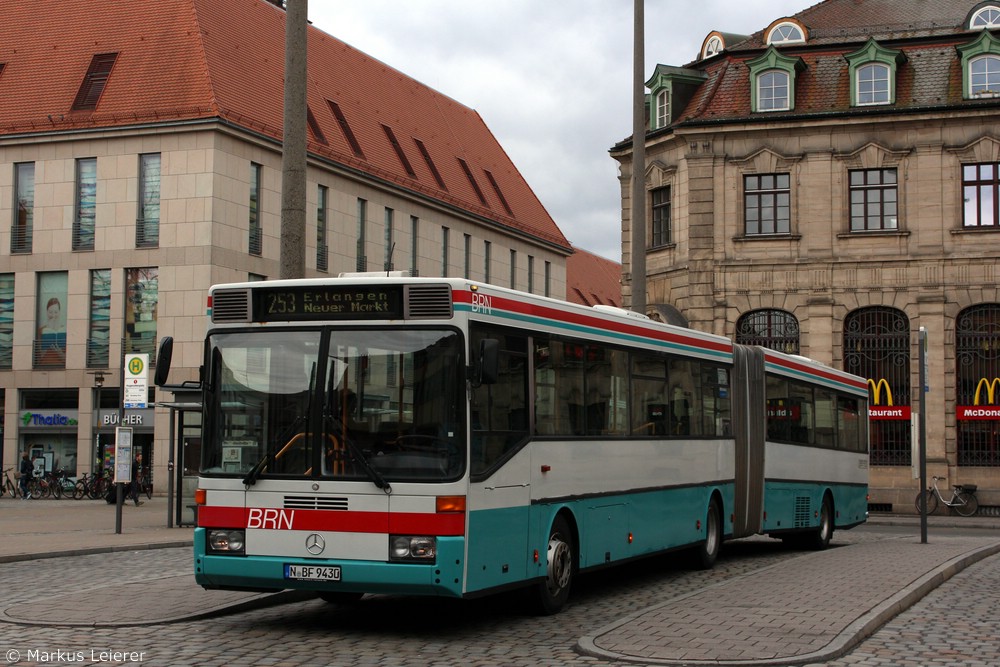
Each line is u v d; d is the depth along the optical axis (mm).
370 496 11188
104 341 48719
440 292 11398
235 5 54906
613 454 14859
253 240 49750
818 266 40062
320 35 63719
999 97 39031
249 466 11594
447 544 11016
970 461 38969
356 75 64625
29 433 49531
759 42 42562
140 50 50625
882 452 39812
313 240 53250
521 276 74875
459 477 11125
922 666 9750
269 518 11453
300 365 11617
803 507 22703
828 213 40062
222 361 11898
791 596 13352
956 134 39250
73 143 49219
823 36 42344
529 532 12578
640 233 22797
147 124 47719
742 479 19797
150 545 22156
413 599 14375
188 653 10242
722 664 9570
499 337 12086
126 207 48375
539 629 12039
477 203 69062
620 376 15250
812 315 39969
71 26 52812
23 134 49562
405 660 10102
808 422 23281
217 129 47219
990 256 38844
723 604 12680
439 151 68625
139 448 47719
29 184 50125
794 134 40375
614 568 18844
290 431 11492
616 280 108062
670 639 10609
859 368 39938
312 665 9789
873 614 11961
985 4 40531
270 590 11641
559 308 13602
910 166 39625
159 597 13461
